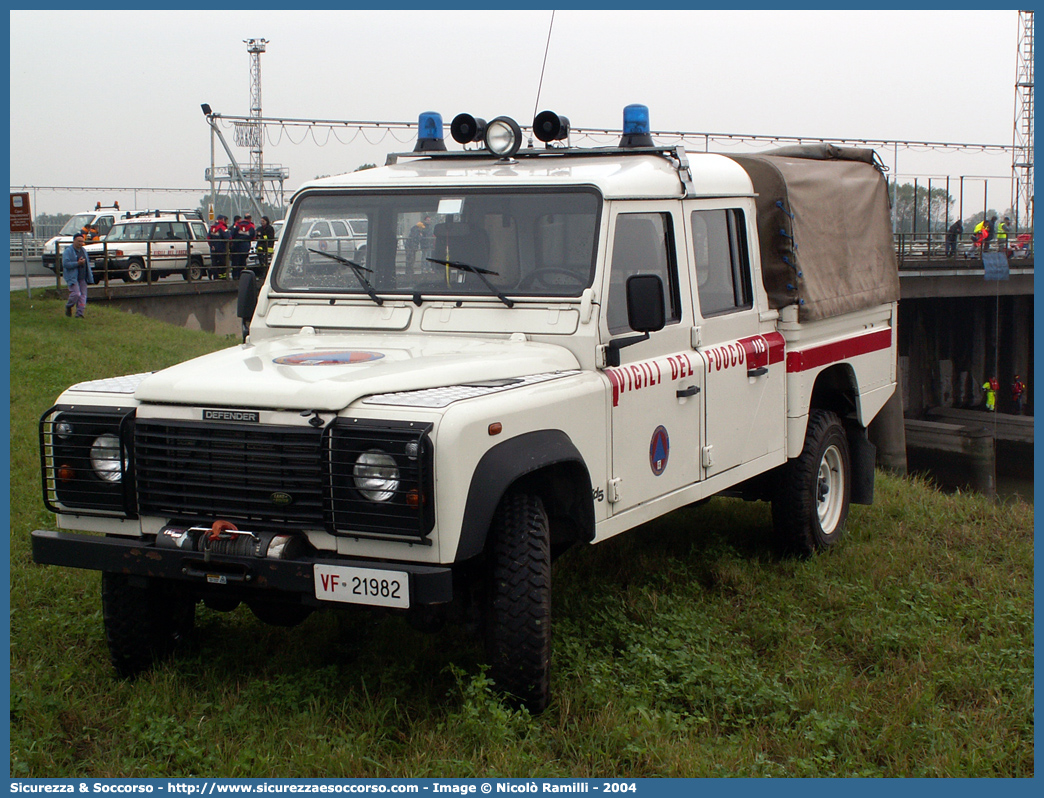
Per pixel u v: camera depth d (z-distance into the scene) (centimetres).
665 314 514
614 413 491
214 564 412
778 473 679
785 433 662
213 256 2672
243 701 443
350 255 543
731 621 556
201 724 416
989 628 546
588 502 460
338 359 460
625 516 504
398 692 444
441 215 525
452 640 504
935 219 4216
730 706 441
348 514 397
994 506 843
